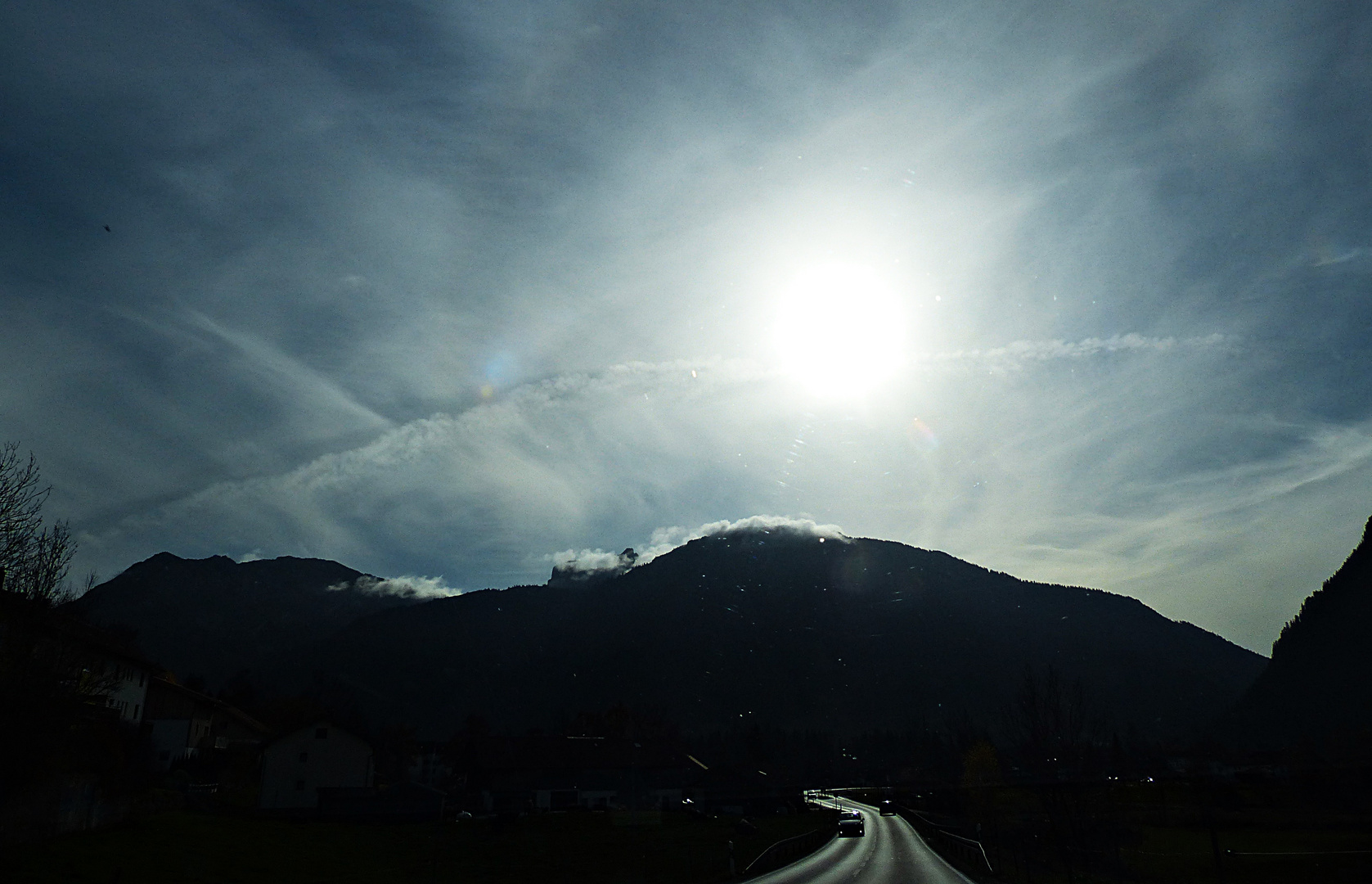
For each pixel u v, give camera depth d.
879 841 50.81
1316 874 27.78
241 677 129.50
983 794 50.47
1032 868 32.41
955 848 40.62
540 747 100.50
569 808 92.31
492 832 56.25
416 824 61.72
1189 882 27.50
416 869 38.88
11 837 29.62
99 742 36.31
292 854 39.47
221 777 77.31
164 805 49.56
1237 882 27.02
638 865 40.19
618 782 96.44
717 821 77.12
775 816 89.88
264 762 66.56
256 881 30.95
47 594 30.06
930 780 112.69
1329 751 57.53
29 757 29.19
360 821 61.62
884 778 148.50
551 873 37.62
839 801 121.62
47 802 31.77
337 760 68.25
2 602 28.84
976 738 68.19
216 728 86.62
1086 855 29.09
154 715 73.81
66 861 28.45
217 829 43.28
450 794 95.25
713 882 30.78
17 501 30.56
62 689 30.39
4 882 24.58
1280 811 49.53
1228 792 52.78
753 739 154.62
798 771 158.75
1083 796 29.80
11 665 28.42
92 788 35.19
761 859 35.03
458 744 129.25
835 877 30.94
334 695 146.00
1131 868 30.17
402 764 115.00
